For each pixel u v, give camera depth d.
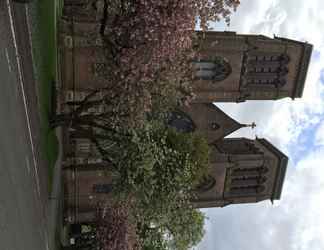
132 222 32.03
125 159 21.97
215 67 36.16
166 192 22.17
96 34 23.11
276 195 43.12
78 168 39.06
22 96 17.20
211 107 41.53
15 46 16.11
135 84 18.92
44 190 23.30
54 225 29.25
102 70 21.30
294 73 37.44
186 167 22.78
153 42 16.69
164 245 34.62
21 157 16.73
